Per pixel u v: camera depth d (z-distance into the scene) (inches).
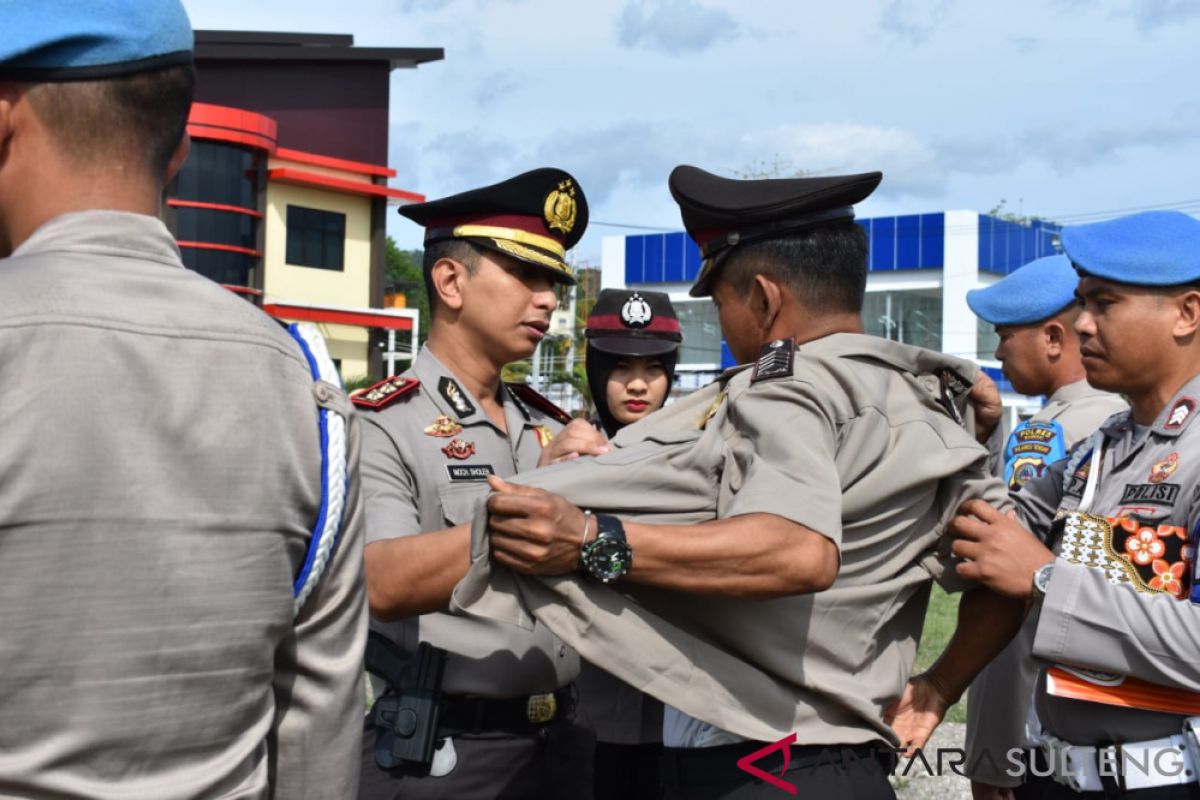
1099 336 101.8
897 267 1502.2
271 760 61.9
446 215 112.0
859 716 83.2
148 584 53.2
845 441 82.2
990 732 127.1
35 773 50.7
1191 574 91.9
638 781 129.6
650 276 1588.3
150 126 58.7
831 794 82.0
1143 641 88.9
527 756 104.6
